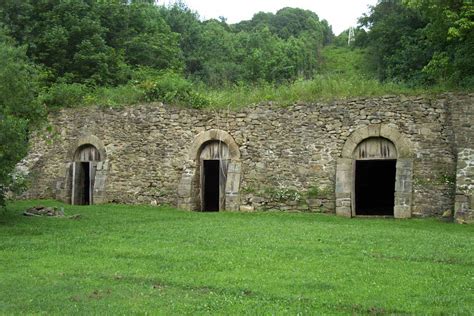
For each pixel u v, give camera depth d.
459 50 16.89
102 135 19.59
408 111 15.11
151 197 18.30
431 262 8.26
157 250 9.17
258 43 44.81
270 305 5.96
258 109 17.00
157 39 33.81
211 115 17.70
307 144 16.20
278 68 37.34
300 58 42.91
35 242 9.98
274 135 16.67
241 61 41.78
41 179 20.94
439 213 14.43
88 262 8.28
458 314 5.59
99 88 22.48
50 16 28.33
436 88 15.17
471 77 16.03
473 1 14.92
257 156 16.83
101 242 10.05
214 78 35.66
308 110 16.31
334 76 17.89
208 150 17.84
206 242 10.02
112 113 19.44
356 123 15.66
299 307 5.87
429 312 5.67
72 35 28.09
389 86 16.00
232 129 17.33
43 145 21.14
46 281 7.11
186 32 41.91
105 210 16.36
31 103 13.38
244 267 7.85
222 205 17.31
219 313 5.67
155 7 41.28
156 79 20.97
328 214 15.55
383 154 15.44
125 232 11.41
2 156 11.86
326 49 56.94
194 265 7.98
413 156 14.90
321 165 15.96
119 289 6.70
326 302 6.04
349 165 15.55
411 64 27.31
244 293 6.50
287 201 16.19
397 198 14.76
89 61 27.67
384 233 11.32
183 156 17.97
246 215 15.52
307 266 7.91
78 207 17.27
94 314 5.64
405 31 30.30
